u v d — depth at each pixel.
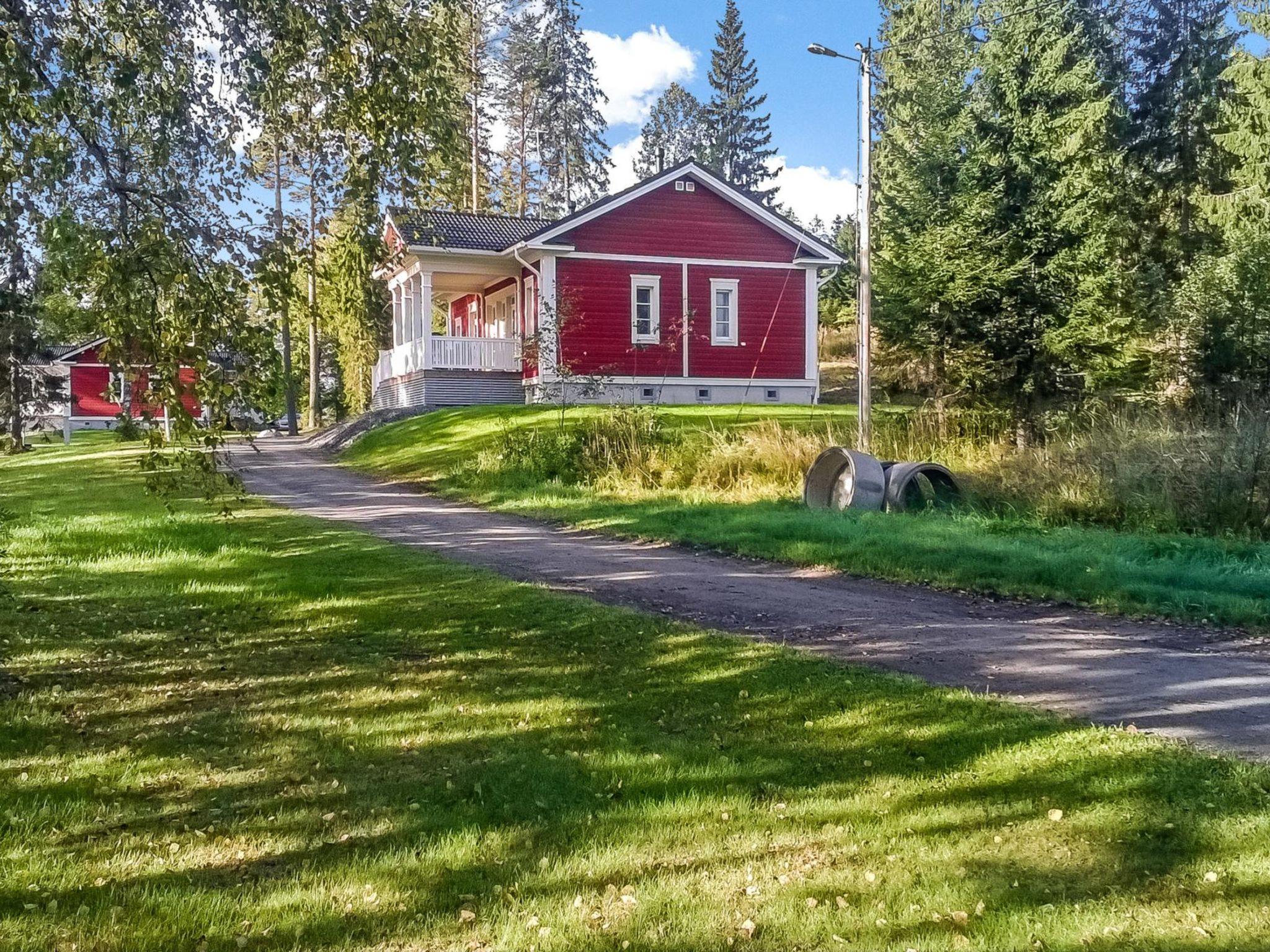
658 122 86.50
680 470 17.80
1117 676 6.38
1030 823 3.97
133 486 20.05
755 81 77.06
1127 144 29.59
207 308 6.25
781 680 6.18
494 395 29.78
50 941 3.23
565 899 3.51
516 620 8.06
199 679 6.52
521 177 56.22
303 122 6.76
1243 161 29.48
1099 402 17.69
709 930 3.29
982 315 18.41
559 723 5.44
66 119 6.06
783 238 30.02
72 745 5.23
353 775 4.77
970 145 19.34
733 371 29.45
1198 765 4.45
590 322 27.98
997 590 9.47
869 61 16.73
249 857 3.89
